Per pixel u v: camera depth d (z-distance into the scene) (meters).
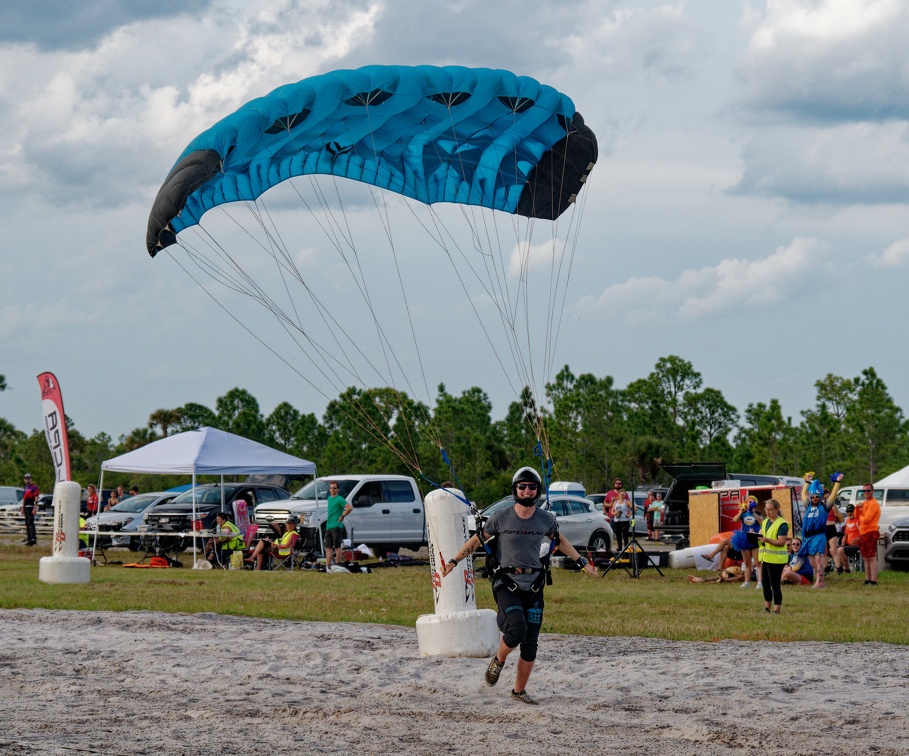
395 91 13.45
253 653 10.99
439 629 10.84
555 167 15.62
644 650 11.27
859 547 22.17
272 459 26.27
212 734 7.24
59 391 23.89
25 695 8.83
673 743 7.01
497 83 13.90
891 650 11.16
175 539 26.88
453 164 15.43
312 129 14.00
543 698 8.75
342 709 8.09
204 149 13.26
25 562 25.44
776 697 8.62
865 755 6.57
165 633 12.72
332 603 16.09
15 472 65.44
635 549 22.36
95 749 6.64
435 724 7.60
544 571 8.51
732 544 19.86
